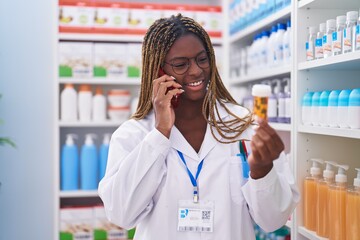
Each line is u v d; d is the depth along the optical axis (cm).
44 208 353
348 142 212
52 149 353
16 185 349
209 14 345
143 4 334
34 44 349
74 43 325
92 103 338
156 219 149
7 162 347
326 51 188
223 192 149
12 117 347
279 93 238
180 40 146
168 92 144
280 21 252
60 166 341
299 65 206
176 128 156
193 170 152
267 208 141
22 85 348
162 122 144
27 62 348
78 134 359
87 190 330
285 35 234
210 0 380
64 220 326
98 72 330
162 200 149
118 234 330
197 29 151
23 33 347
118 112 336
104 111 337
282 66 237
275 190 140
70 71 326
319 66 191
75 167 332
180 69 147
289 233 271
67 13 325
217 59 349
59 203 333
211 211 148
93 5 328
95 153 333
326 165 205
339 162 211
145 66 157
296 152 208
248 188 145
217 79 160
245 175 151
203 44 152
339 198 180
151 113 161
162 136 144
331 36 187
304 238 209
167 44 148
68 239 327
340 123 175
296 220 209
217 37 347
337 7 206
